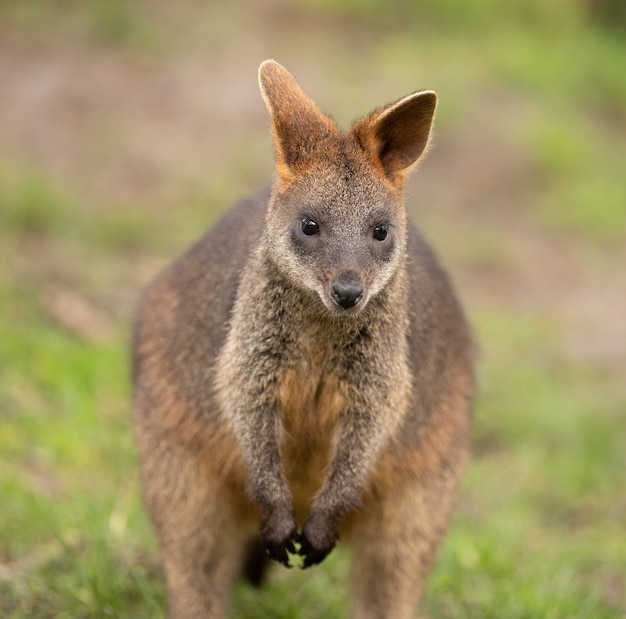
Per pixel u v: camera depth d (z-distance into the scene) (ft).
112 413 54.03
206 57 97.60
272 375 34.94
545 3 118.01
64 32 97.86
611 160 94.99
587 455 57.21
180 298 38.78
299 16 107.34
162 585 41.16
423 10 112.27
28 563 41.32
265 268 34.83
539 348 69.05
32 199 72.18
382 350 34.99
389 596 38.47
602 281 79.82
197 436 37.32
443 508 39.04
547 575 44.68
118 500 45.65
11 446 48.98
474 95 98.48
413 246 38.86
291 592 42.45
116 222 73.87
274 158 35.73
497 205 87.15
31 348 56.59
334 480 35.27
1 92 88.74
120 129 86.22
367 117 35.50
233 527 38.27
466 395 40.22
